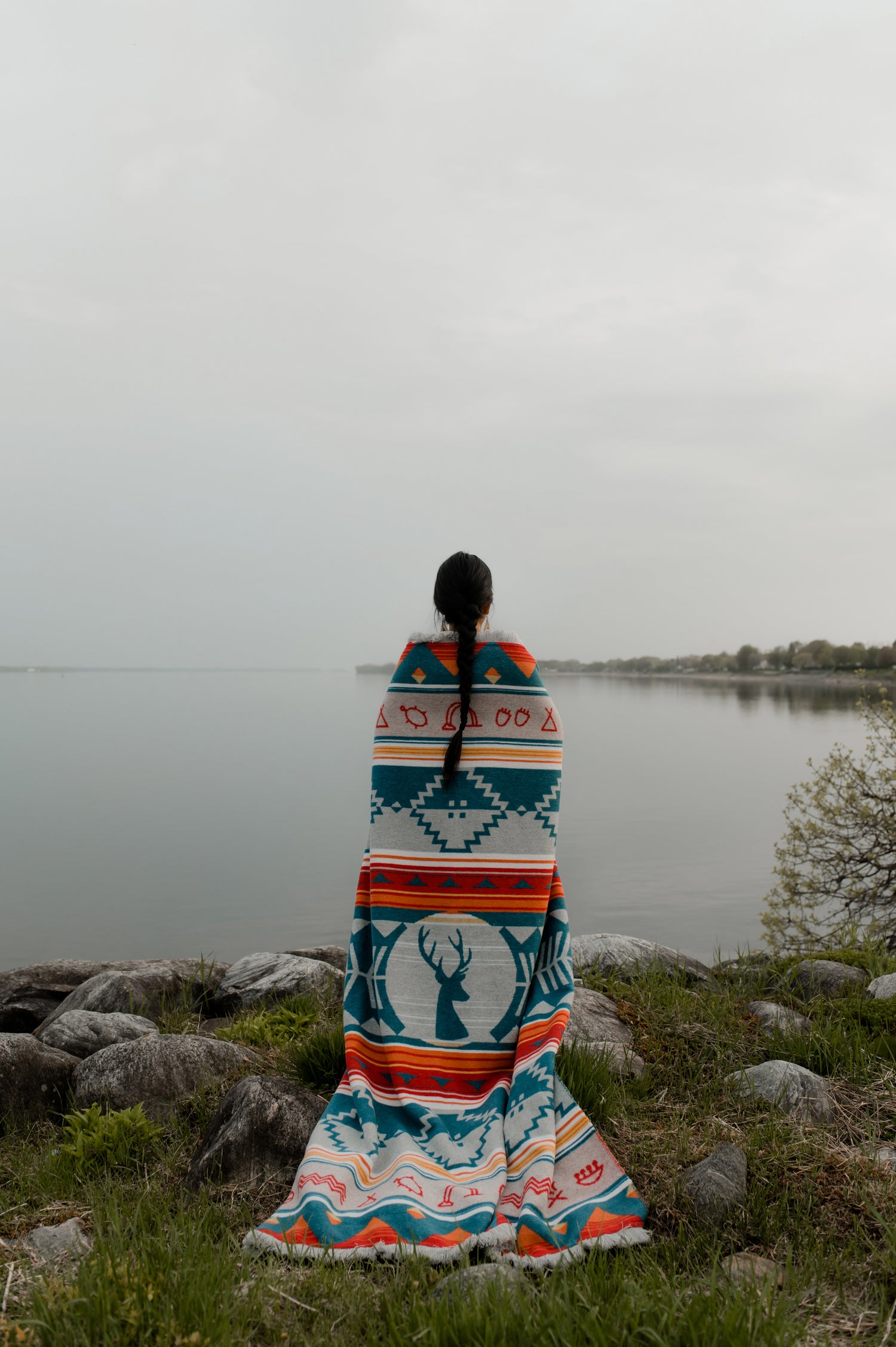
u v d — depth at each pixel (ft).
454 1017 11.45
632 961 17.98
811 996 17.01
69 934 69.97
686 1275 8.28
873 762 31.19
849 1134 11.05
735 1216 9.30
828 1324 7.57
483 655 11.93
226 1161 10.40
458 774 11.84
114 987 16.90
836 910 30.99
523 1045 11.14
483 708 11.88
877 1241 8.83
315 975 18.24
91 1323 7.08
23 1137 12.07
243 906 80.33
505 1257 8.60
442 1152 10.19
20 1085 12.46
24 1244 9.13
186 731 424.87
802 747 308.40
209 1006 17.87
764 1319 6.93
